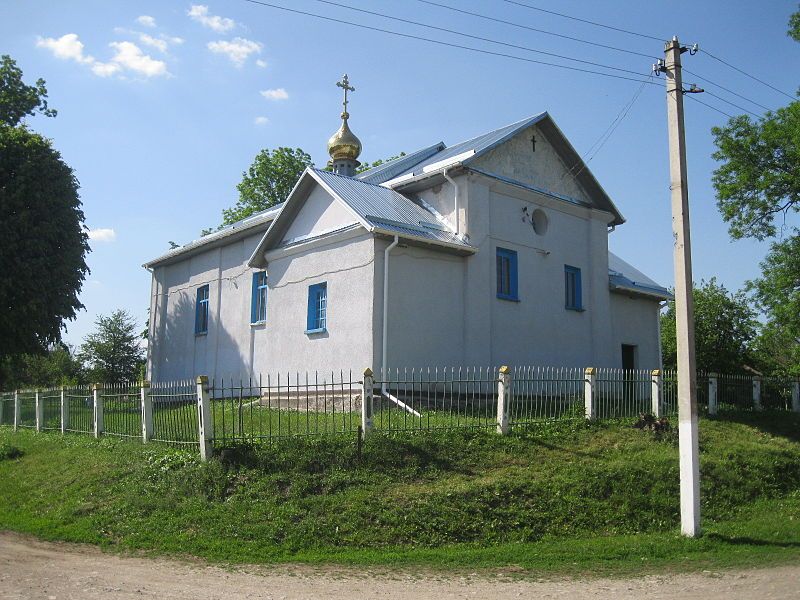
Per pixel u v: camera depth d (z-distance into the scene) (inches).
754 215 800.9
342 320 683.4
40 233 1044.5
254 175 1624.0
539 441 506.9
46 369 1797.5
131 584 294.2
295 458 443.8
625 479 457.1
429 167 768.9
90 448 567.5
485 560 350.6
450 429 502.0
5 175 1042.1
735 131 796.6
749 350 1093.8
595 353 856.9
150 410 548.4
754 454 553.3
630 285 930.7
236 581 306.7
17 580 294.4
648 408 625.3
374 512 394.9
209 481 429.4
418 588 302.2
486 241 746.8
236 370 888.3
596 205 895.1
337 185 729.6
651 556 362.3
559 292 828.6
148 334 1119.6
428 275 701.3
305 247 741.9
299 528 380.5
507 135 780.0
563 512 416.5
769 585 307.9
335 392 676.7
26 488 496.4
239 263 920.9
